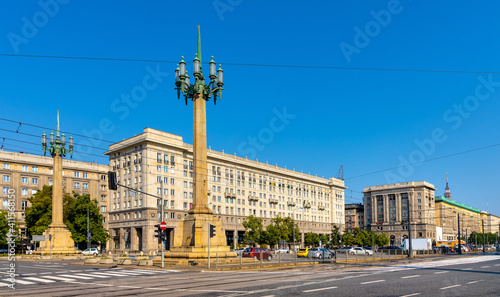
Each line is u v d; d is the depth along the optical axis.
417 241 74.69
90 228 81.06
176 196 98.06
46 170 101.69
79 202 81.75
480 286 18.77
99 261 43.09
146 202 91.94
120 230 98.56
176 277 25.38
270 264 36.09
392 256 61.06
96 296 16.67
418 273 26.45
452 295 15.76
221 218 107.94
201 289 18.34
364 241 131.12
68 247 61.94
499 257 54.34
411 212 167.25
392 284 19.56
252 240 99.38
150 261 36.91
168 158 97.81
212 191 106.44
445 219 184.88
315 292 16.77
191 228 39.03
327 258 51.31
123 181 100.25
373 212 177.38
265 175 124.06
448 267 32.88
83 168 106.31
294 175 134.38
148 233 90.88
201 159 40.19
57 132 62.09
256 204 119.50
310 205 139.75
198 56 41.47
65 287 20.44
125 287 19.83
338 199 156.25
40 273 30.34
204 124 40.72
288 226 106.00
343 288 18.02
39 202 80.56
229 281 21.89
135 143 95.44
